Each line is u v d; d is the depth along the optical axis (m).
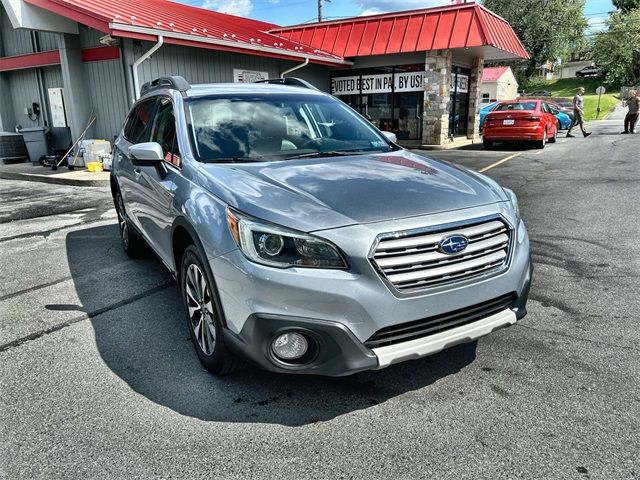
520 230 3.13
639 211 7.21
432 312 2.65
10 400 2.99
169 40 11.23
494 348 3.49
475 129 20.73
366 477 2.33
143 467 2.42
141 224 4.66
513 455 2.44
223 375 3.17
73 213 8.34
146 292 4.73
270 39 16.31
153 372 3.29
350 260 2.52
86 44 12.52
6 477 2.37
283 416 2.79
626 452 2.44
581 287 4.52
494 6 57.22
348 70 19.31
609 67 64.38
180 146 3.64
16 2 11.13
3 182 11.91
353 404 2.90
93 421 2.78
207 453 2.51
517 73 60.59
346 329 2.53
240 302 2.64
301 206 2.72
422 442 2.55
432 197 2.90
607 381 3.05
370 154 3.88
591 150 15.11
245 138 3.80
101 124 12.94
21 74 14.84
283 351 2.62
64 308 4.39
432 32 16.91
